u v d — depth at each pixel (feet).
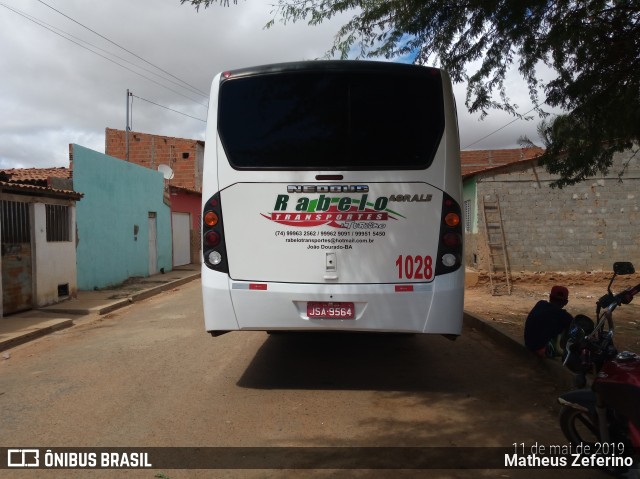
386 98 15.98
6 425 14.43
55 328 28.78
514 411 15.28
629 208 45.39
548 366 18.89
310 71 16.17
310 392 16.98
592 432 12.39
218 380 18.34
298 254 15.85
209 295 16.10
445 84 16.15
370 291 15.61
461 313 15.92
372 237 15.72
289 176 15.84
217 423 14.39
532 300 37.91
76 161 43.04
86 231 44.57
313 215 15.78
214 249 16.10
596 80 20.18
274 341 24.26
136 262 56.13
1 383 18.60
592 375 16.33
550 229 45.80
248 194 15.97
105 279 48.14
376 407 15.60
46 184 39.58
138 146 99.86
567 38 19.10
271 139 16.01
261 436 13.53
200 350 22.86
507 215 46.01
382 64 16.12
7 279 31.50
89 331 28.50
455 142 16.02
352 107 15.96
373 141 15.83
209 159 16.25
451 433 13.71
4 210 31.32
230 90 16.33
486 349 22.84
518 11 20.25
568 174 22.84
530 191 45.91
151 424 14.38
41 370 20.25
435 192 15.75
